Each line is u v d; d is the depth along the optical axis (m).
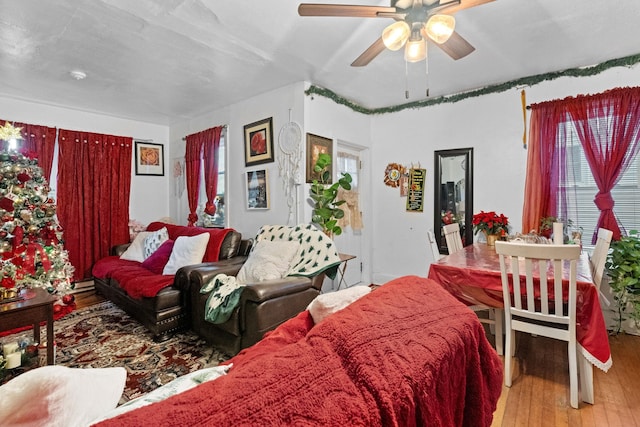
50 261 2.93
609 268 2.74
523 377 2.07
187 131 4.77
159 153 4.98
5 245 2.63
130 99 3.79
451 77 3.23
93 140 4.21
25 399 0.51
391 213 4.24
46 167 3.81
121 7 2.02
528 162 3.17
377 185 4.34
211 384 0.58
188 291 2.70
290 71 3.03
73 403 0.56
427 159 3.92
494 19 2.19
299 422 0.52
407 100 3.94
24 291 2.28
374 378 0.64
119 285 3.05
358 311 0.88
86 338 2.67
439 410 0.75
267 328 2.13
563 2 2.00
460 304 1.09
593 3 2.01
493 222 3.05
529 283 1.85
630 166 2.77
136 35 2.35
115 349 2.47
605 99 2.79
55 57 2.69
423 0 1.63
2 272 2.38
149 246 3.73
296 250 2.79
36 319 2.04
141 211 4.78
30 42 2.44
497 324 2.31
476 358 0.97
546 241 2.67
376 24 2.23
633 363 2.23
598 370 2.14
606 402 1.81
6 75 3.05
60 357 2.33
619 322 2.76
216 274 2.67
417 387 0.68
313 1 1.96
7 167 2.72
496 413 1.74
